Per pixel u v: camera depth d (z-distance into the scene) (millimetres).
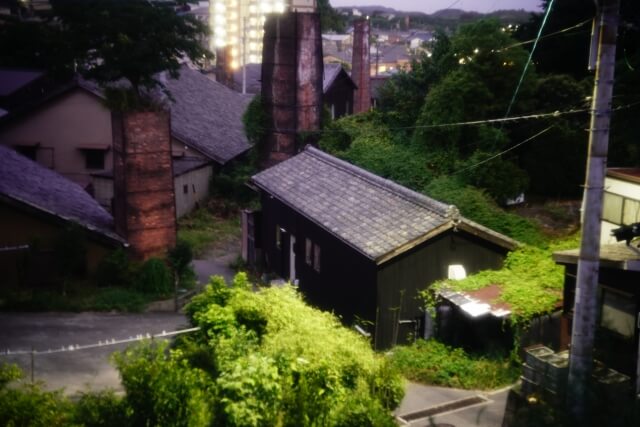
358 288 15219
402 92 29062
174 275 18875
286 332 9836
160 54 19094
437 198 19672
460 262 14992
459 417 10781
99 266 18078
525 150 23422
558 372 9234
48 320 15344
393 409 9477
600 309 11523
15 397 7426
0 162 21516
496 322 13453
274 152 28219
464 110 22234
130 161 18234
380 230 15195
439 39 29750
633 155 21609
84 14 18516
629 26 10391
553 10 27766
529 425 8078
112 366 11867
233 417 7465
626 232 11031
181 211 29547
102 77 19281
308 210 17984
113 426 7246
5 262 17328
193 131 33062
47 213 17609
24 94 34656
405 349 13578
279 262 21000
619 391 8672
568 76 23453
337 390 8602
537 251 15406
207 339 10383
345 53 86500
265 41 27656
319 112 28125
